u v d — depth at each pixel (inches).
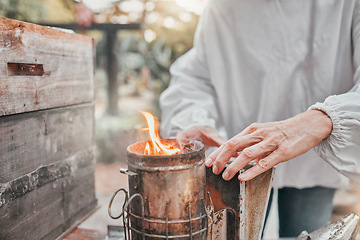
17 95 34.4
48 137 40.8
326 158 37.4
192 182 27.3
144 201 27.3
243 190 32.5
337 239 31.5
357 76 46.4
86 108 50.8
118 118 187.5
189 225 27.5
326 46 53.2
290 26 55.1
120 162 175.5
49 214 41.3
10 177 34.4
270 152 33.7
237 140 33.4
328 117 36.1
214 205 33.7
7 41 32.6
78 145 48.5
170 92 62.7
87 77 50.4
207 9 62.4
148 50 206.4
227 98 62.9
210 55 61.2
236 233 33.2
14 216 35.0
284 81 57.6
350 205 110.0
